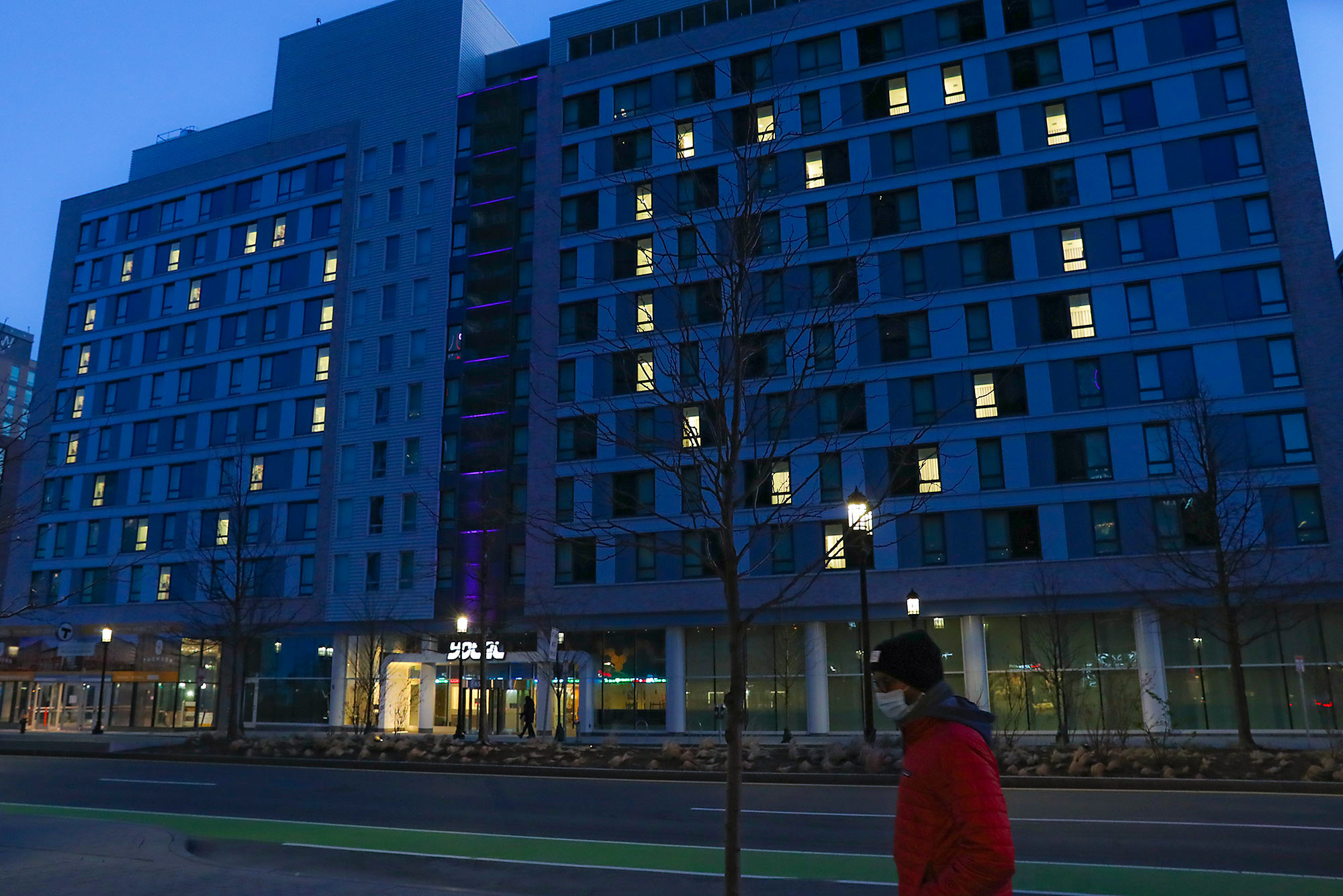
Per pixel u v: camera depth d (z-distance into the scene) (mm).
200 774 23703
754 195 11258
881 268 43219
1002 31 44125
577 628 45062
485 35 60219
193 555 56344
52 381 64062
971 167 43219
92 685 56531
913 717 3242
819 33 46719
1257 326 38250
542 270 50031
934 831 3072
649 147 48812
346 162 58719
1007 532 39812
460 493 50844
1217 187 39844
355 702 46594
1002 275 41938
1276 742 30531
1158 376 39156
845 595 41125
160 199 64250
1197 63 41094
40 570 60562
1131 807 15828
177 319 61469
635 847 12781
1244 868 10812
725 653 43406
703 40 48844
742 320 11102
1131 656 38062
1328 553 35594
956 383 41406
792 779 20984
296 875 10156
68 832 12992
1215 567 35125
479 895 9039
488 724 46500
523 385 50812
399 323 54875
